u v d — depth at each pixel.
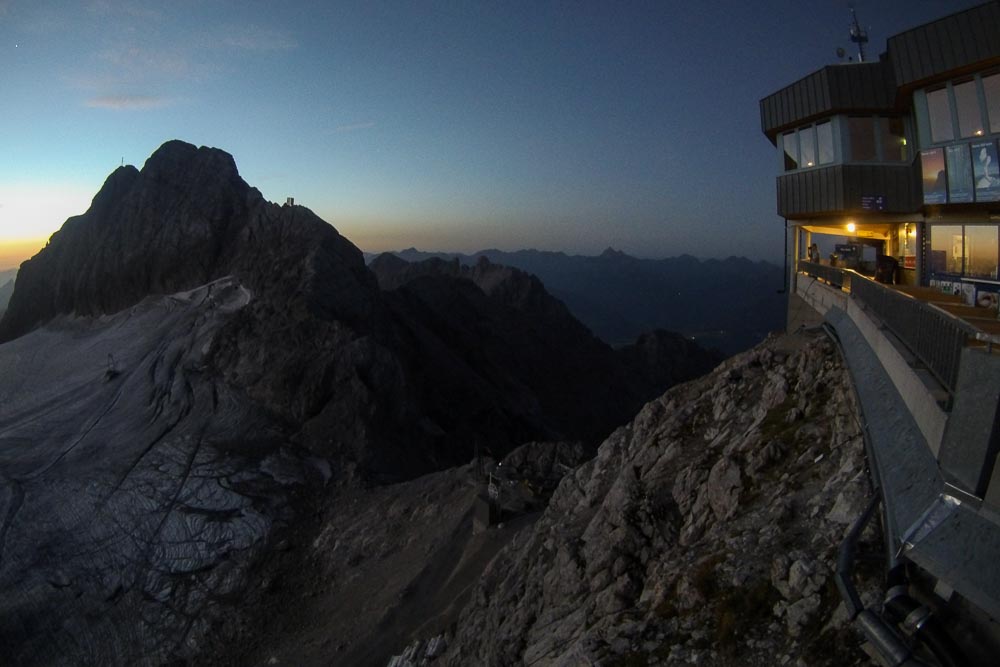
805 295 22.20
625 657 9.77
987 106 17.22
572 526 19.70
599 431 160.12
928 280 20.47
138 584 62.16
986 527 5.09
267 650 50.00
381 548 56.53
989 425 5.37
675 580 10.69
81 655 55.84
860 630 6.47
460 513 50.34
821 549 8.57
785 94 24.12
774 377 15.38
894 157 21.52
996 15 16.44
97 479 75.75
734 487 12.06
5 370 114.81
